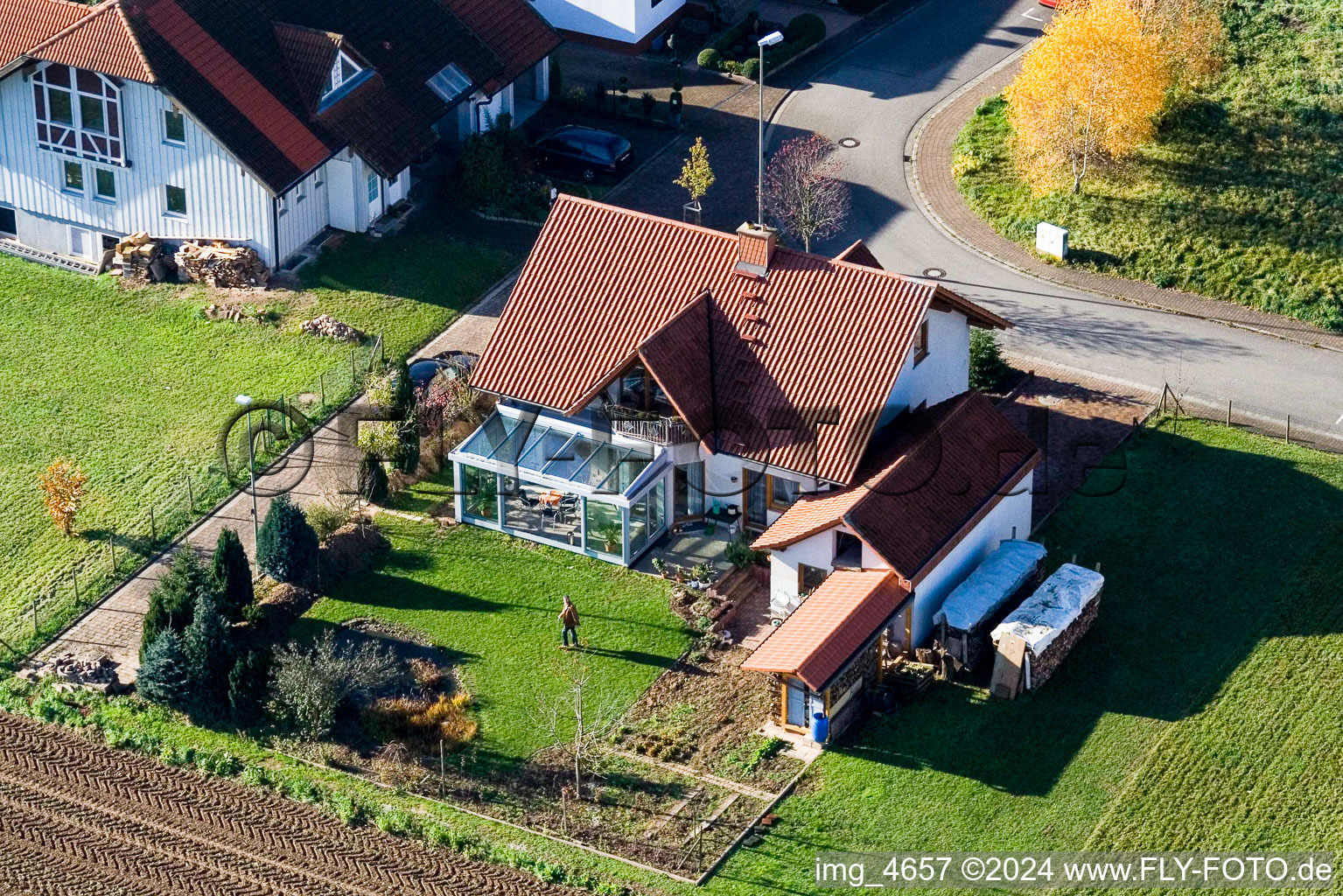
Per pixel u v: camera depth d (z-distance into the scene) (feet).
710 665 196.54
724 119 292.61
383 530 215.92
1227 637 197.88
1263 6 300.40
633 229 217.56
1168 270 257.96
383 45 270.87
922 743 185.68
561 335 215.10
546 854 174.40
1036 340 246.47
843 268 207.92
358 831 177.88
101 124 254.27
